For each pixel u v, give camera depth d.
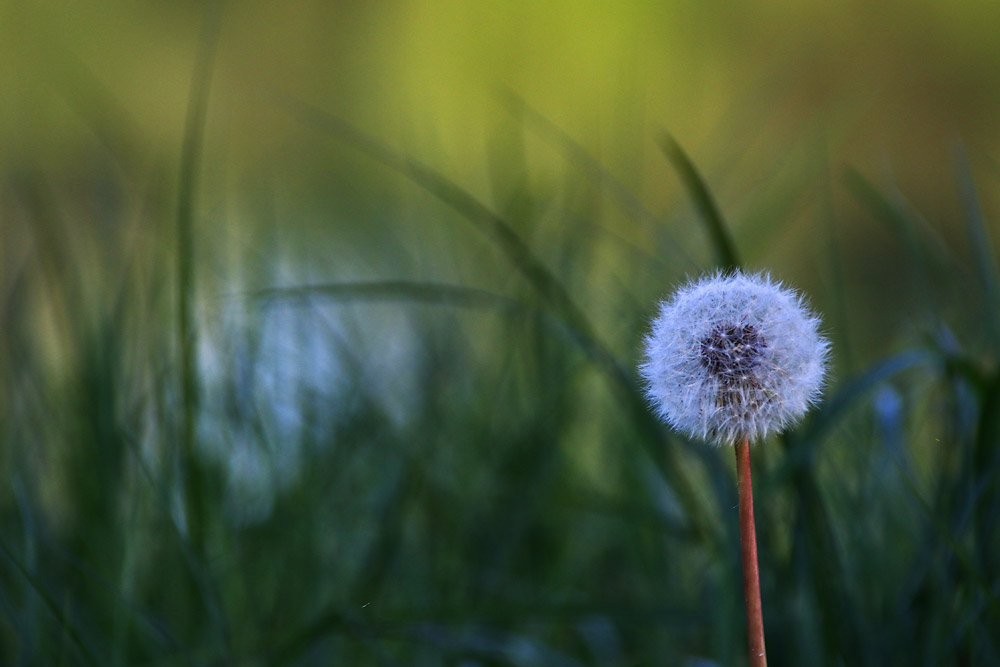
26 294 1.09
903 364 0.90
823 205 1.37
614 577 1.09
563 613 0.92
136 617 0.95
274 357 1.15
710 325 0.79
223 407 1.05
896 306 1.40
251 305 1.12
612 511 0.99
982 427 0.89
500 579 1.00
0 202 1.28
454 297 1.09
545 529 1.06
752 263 1.27
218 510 0.98
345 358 1.15
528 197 1.31
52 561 0.96
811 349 0.79
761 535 0.91
